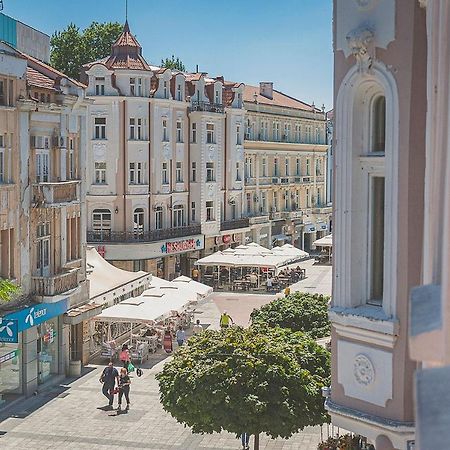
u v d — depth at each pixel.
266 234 67.88
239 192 61.44
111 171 49.12
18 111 26.61
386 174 9.45
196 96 55.47
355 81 9.84
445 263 4.21
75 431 24.20
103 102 48.84
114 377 26.70
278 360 18.14
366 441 15.09
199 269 56.41
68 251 30.73
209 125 56.47
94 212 49.41
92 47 69.00
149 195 50.59
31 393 27.78
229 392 17.83
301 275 59.31
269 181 68.38
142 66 50.16
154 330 36.09
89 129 48.94
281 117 69.88
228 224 60.03
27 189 27.38
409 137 9.16
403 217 9.24
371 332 9.56
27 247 27.39
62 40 68.75
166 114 51.72
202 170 55.59
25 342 27.33
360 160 10.09
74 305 30.94
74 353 31.84
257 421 17.64
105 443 23.19
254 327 20.95
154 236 50.69
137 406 26.88
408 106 9.16
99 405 26.91
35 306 26.94
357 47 9.59
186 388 18.11
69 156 30.77
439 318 4.27
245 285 53.03
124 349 30.97
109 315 32.59
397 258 9.32
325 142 81.06
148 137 50.22
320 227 79.06
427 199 6.85
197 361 18.66
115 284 35.03
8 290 23.09
